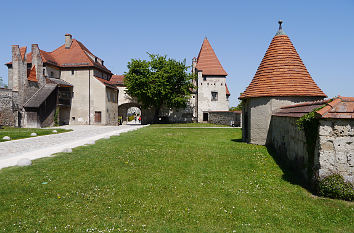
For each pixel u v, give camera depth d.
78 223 5.46
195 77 48.03
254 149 13.61
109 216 5.82
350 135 6.90
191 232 5.28
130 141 16.06
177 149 13.34
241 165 10.35
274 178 8.88
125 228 5.33
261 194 7.36
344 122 6.93
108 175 8.41
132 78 40.38
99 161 10.14
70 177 8.07
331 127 7.02
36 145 14.38
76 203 6.34
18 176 7.91
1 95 29.78
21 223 5.31
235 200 6.89
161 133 22.45
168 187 7.62
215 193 7.34
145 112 47.47
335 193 6.85
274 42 16.12
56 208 6.03
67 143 15.32
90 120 39.16
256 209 6.41
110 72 46.94
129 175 8.52
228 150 13.29
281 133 12.05
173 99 40.84
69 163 9.71
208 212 6.18
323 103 8.29
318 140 7.20
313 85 14.70
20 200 6.30
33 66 35.22
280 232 5.36
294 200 6.93
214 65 47.56
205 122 46.38
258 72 16.22
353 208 6.33
